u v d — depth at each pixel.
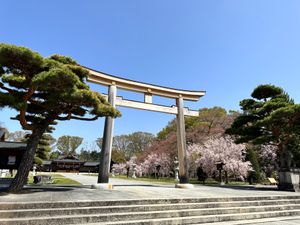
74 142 68.56
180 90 15.38
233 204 8.48
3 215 5.53
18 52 7.20
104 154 11.55
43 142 21.47
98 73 12.41
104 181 11.23
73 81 7.76
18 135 48.34
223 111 36.41
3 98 7.28
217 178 28.27
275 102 15.62
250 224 6.96
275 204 9.42
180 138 14.77
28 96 8.45
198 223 6.84
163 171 38.19
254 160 26.06
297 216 8.50
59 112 9.31
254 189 14.92
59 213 5.97
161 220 6.39
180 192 10.50
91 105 8.73
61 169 60.50
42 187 10.41
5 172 23.58
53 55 9.44
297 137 17.44
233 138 27.61
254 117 17.22
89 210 6.29
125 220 6.26
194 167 28.59
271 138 16.25
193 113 15.88
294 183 14.68
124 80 13.43
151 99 14.48
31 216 5.73
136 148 57.53
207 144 27.67
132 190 10.48
